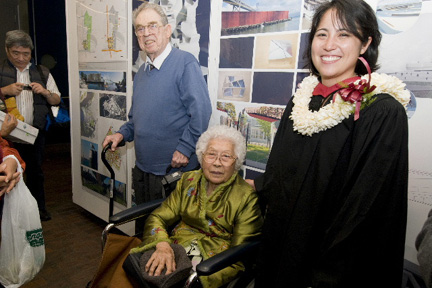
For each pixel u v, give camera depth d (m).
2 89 2.02
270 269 0.97
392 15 1.04
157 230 1.23
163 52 1.48
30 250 1.31
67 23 2.44
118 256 1.26
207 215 1.23
